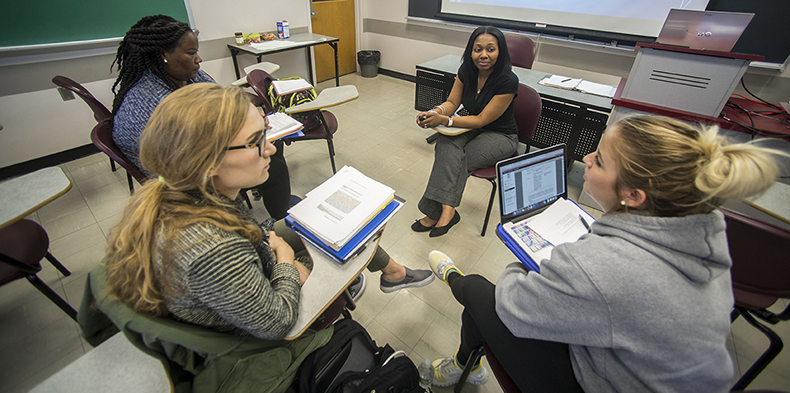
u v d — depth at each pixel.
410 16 4.07
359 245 0.83
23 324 1.36
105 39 2.43
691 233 0.51
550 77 2.59
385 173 2.47
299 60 3.96
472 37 1.68
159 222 0.54
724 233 0.54
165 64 1.27
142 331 0.56
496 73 1.70
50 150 2.40
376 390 0.83
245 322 0.60
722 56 1.40
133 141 1.23
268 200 1.73
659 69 1.58
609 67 2.97
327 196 0.94
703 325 0.51
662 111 1.64
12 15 2.04
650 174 0.52
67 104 2.38
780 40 2.23
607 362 0.59
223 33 3.16
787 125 1.56
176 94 0.55
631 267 0.53
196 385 0.65
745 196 0.46
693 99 1.55
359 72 4.86
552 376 0.70
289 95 1.87
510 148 1.76
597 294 0.54
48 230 1.83
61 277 1.56
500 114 1.72
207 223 0.57
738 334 1.39
